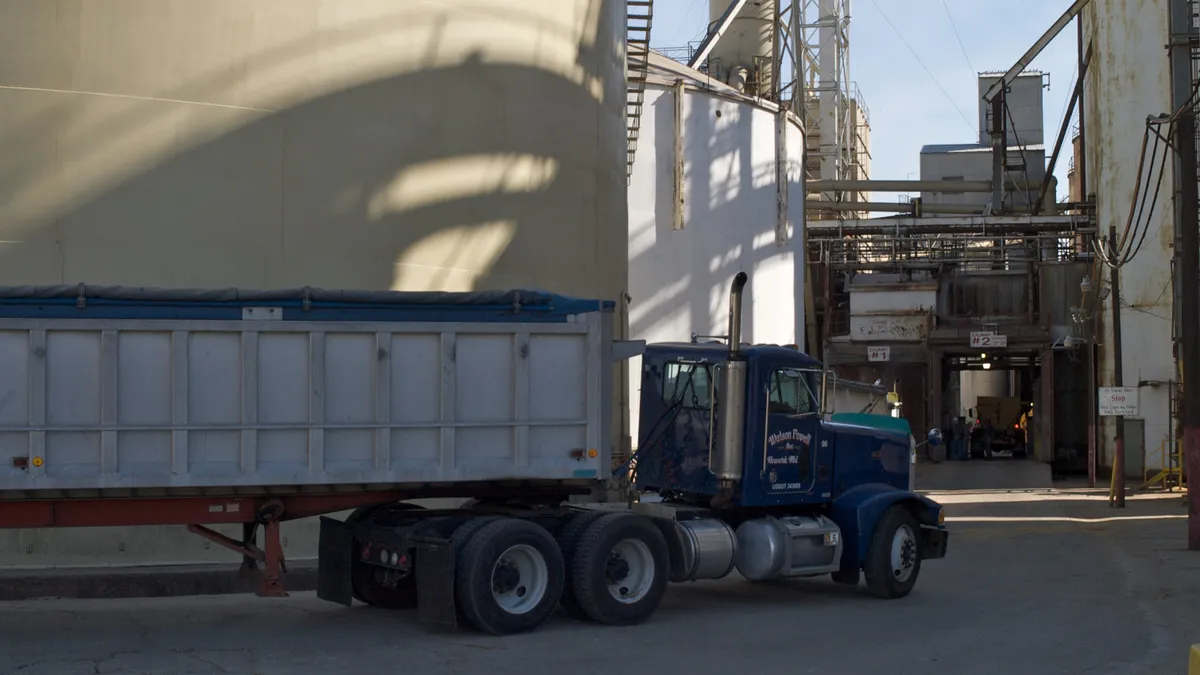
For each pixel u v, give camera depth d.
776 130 39.41
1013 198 52.38
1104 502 32.31
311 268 17.06
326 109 17.27
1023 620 12.75
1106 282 42.31
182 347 10.84
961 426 46.97
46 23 15.89
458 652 10.57
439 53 18.36
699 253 36.47
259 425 11.04
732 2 43.12
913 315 46.00
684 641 11.27
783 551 13.58
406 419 11.51
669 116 35.84
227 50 16.69
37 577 15.36
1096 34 43.59
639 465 14.44
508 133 19.28
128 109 16.17
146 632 11.49
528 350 11.88
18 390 10.49
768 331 38.75
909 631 11.97
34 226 15.78
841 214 58.78
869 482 14.80
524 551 11.57
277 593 11.52
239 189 16.69
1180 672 9.90
